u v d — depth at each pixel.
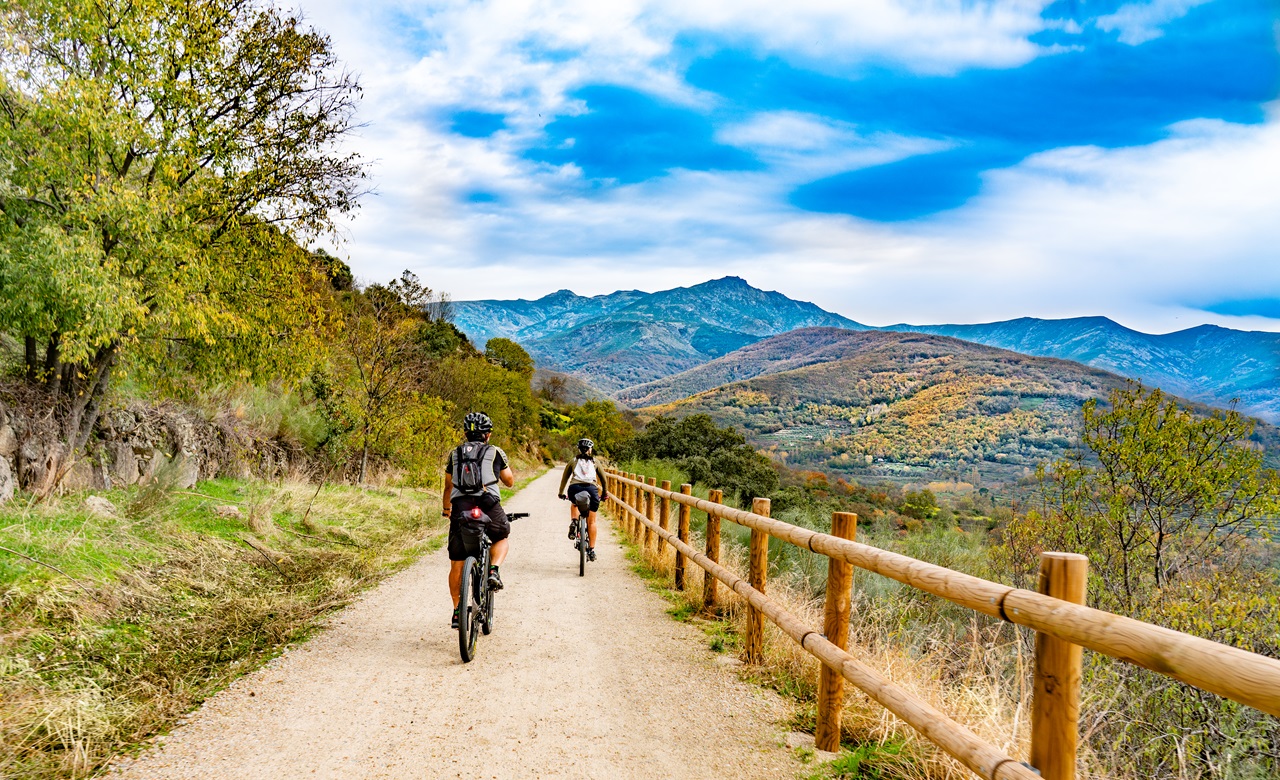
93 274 7.18
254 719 3.77
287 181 9.67
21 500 6.73
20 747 3.21
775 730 3.77
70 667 4.17
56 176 7.31
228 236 9.52
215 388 11.87
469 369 28.27
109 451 9.02
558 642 5.49
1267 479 7.52
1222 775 3.98
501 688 4.37
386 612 6.31
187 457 10.05
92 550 5.99
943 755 3.12
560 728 3.76
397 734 3.62
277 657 4.88
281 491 10.84
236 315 9.27
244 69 9.27
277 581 7.05
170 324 8.75
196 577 6.43
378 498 14.12
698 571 7.55
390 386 16.14
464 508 5.24
